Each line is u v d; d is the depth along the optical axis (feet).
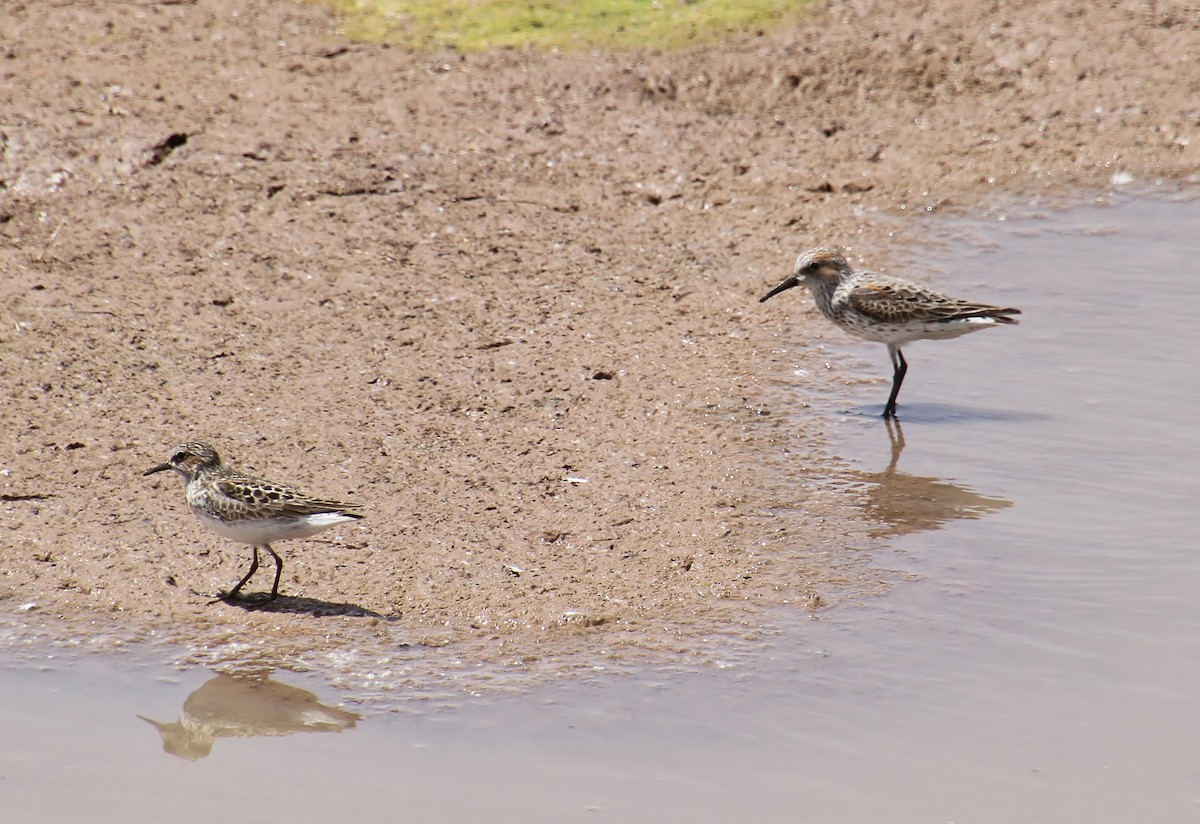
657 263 63.00
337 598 39.47
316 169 67.46
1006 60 80.69
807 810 30.76
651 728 33.83
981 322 50.67
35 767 32.04
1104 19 84.07
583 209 66.95
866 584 40.52
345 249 61.72
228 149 68.39
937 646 37.35
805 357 56.03
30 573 40.09
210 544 41.91
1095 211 69.15
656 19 82.69
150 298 57.21
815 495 45.70
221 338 54.65
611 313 58.54
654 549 42.34
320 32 80.07
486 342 55.52
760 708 34.65
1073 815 30.63
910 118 76.95
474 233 63.98
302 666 36.37
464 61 77.77
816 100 77.71
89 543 41.55
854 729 33.78
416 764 32.37
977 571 41.11
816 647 37.35
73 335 53.93
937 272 62.85
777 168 71.56
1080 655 36.86
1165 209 69.36
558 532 43.09
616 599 39.65
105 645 37.19
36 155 66.23
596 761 32.53
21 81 72.54
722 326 58.23
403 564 41.11
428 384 52.13
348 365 53.26
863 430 50.31
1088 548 42.32
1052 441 49.21
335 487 44.93
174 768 32.12
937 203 69.56
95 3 81.82
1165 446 48.55
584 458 47.67
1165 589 39.93
